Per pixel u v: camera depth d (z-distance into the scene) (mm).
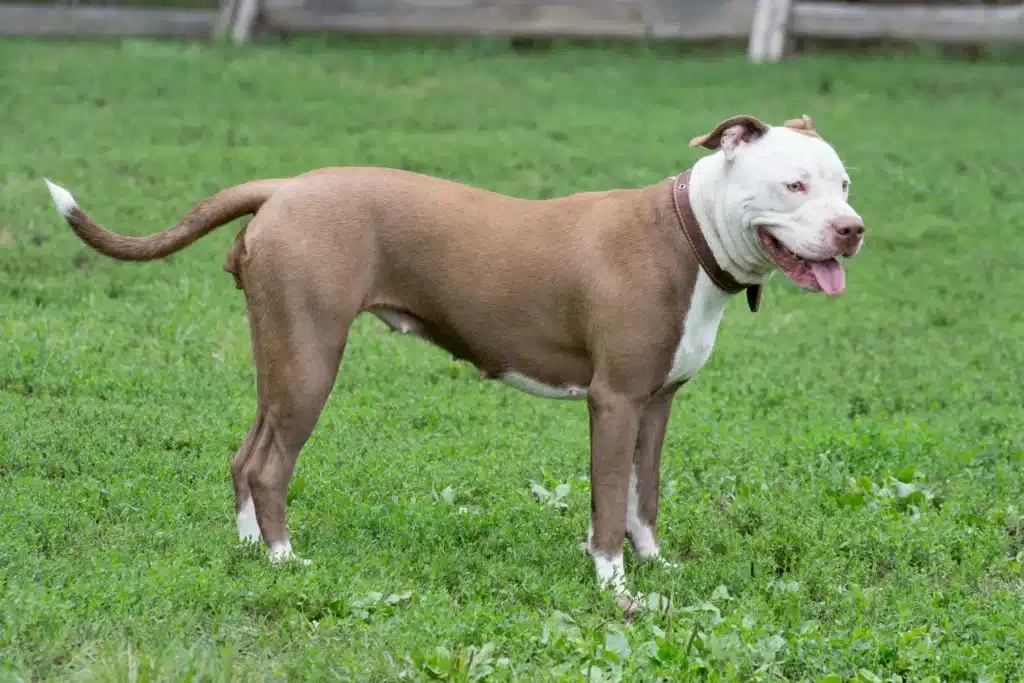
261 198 9758
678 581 9938
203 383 13445
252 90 25969
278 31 30844
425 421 13227
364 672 8133
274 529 9758
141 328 14953
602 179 21484
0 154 20781
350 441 12312
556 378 9984
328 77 27266
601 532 9734
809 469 12148
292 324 9555
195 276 16859
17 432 11570
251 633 8570
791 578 10133
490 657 8484
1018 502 11703
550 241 9789
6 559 9102
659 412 10242
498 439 12695
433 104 25719
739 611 9359
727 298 9727
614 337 9562
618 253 9633
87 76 26016
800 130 9797
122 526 10023
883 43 31688
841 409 14125
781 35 29859
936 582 10156
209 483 11125
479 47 30672
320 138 23000
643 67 29062
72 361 13555
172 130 22875
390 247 9789
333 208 9664
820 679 8516
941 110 26453
